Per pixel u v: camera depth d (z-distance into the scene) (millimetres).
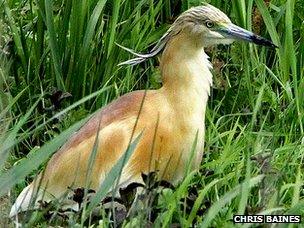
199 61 11758
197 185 11344
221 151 12344
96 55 13195
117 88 12883
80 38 13023
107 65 13062
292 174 11562
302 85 12961
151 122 11375
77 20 12984
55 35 12883
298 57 13688
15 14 13750
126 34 13195
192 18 11734
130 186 10484
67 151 11383
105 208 10906
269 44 11875
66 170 11281
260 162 11086
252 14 13992
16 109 13023
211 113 13062
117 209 10719
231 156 11570
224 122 13148
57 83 12945
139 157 11266
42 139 12703
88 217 10477
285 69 13039
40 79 13289
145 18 13352
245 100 13273
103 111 11586
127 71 13047
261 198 10250
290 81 13781
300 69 13648
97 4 12984
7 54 13109
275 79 13125
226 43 11891
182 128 11461
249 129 12344
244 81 13328
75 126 9820
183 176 11539
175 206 10117
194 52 11742
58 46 13117
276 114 12875
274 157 11812
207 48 13555
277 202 10062
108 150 11266
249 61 13438
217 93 13398
